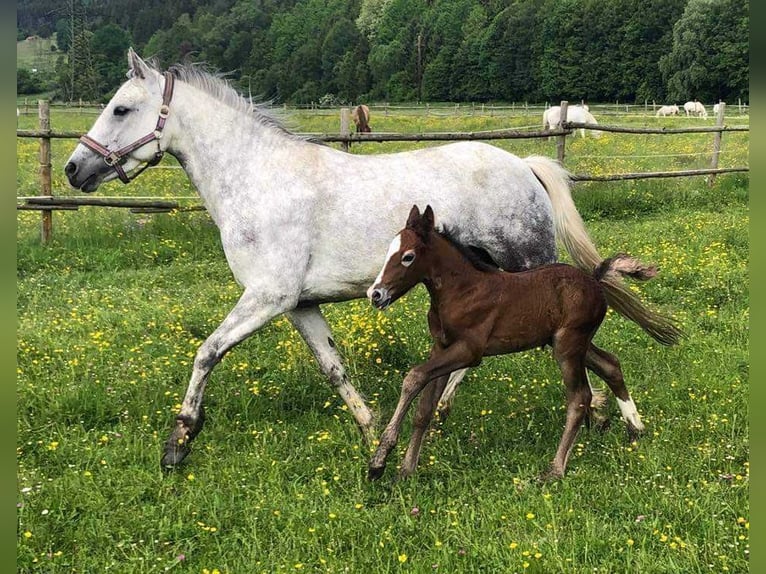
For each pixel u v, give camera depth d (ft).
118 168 16.76
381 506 13.98
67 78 226.38
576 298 15.08
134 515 13.46
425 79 247.70
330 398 18.80
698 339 22.16
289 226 15.97
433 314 15.16
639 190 43.75
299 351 20.27
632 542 12.12
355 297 17.03
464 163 17.19
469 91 241.76
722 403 17.67
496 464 15.37
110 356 20.42
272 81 271.69
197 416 15.75
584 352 15.42
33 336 21.21
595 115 127.44
